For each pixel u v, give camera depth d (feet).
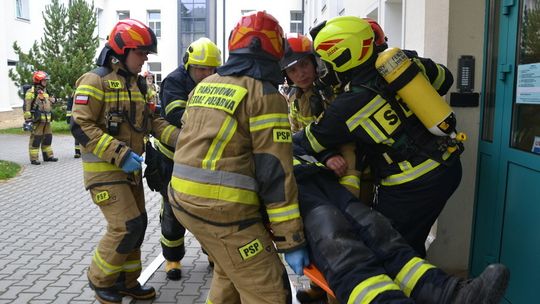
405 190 9.21
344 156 9.65
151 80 45.06
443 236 12.67
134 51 11.50
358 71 9.08
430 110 8.60
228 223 7.86
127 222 11.46
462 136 9.20
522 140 10.39
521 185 10.33
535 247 9.76
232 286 9.24
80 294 13.34
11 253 16.85
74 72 61.21
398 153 9.12
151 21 113.29
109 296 11.80
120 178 11.51
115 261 11.57
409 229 9.59
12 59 74.02
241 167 7.89
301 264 7.68
